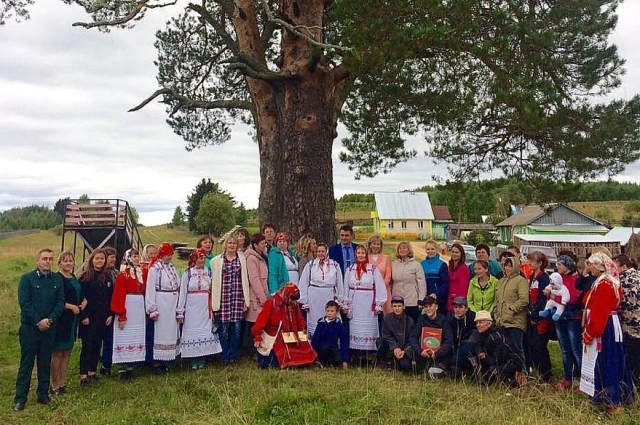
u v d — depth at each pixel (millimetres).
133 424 5262
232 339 7648
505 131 10375
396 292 7777
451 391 6148
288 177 9984
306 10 10203
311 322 7754
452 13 8539
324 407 5461
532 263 7270
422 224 56062
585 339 5863
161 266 7332
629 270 6328
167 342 7199
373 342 7559
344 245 8258
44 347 6098
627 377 5727
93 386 6754
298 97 9961
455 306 7145
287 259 8000
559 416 5449
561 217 40406
